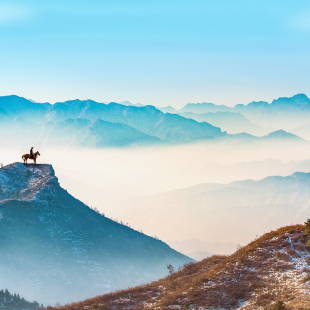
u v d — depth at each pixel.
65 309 68.38
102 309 64.00
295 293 51.19
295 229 67.94
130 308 63.41
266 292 54.53
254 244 68.50
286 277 56.47
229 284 59.50
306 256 60.31
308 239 63.22
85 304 69.44
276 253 62.91
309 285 52.06
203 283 62.28
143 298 67.12
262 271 60.03
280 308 46.72
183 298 59.78
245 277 59.91
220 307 54.69
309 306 46.06
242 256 65.56
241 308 53.09
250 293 55.94
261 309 50.56
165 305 58.41
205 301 56.62
